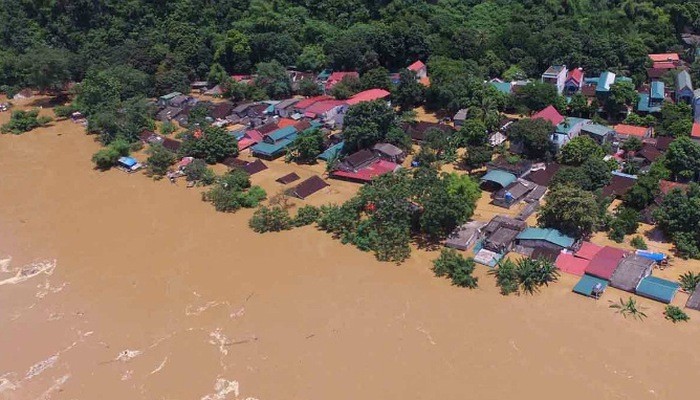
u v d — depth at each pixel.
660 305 51.09
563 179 67.81
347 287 56.09
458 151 82.38
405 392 44.47
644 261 54.81
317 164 82.19
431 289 55.16
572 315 50.75
